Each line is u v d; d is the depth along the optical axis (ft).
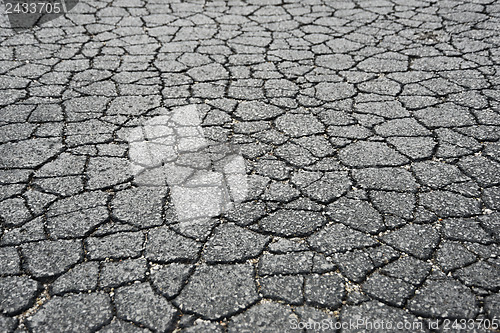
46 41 11.68
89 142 7.68
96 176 6.86
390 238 5.70
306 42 11.59
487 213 6.08
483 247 5.56
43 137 7.80
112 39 11.81
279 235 5.76
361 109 8.66
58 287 5.05
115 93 9.25
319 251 5.52
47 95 9.13
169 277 5.17
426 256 5.43
